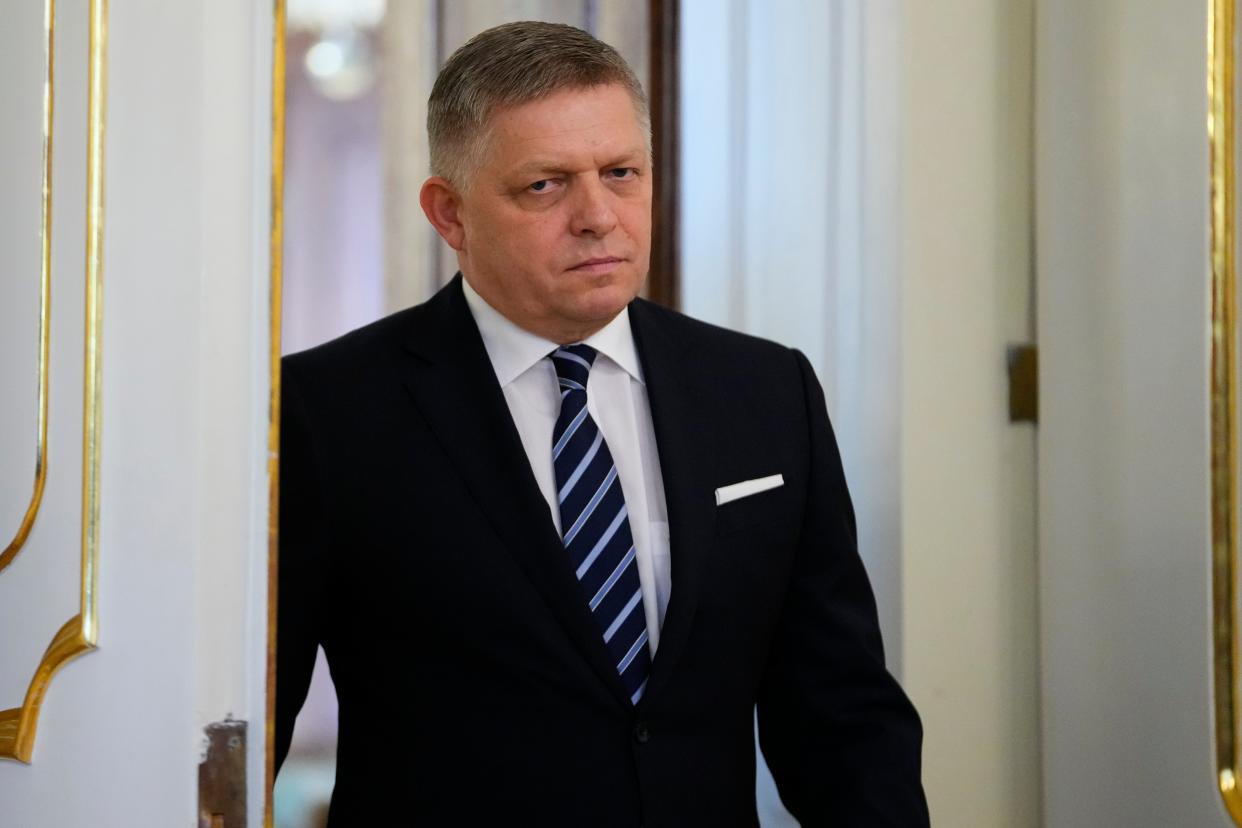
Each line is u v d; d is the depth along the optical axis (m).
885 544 8.59
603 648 6.22
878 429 8.64
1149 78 7.88
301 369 6.66
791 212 9.30
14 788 5.40
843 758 6.76
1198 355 7.62
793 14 9.28
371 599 6.37
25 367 5.52
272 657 5.04
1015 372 8.82
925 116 8.52
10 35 5.64
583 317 6.18
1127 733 8.10
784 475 6.92
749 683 6.71
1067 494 8.52
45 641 5.33
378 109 12.78
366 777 6.38
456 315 6.75
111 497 5.14
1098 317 8.28
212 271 5.00
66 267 5.30
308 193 12.89
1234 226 7.44
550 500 6.48
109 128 5.14
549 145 5.95
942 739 8.64
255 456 5.03
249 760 5.02
